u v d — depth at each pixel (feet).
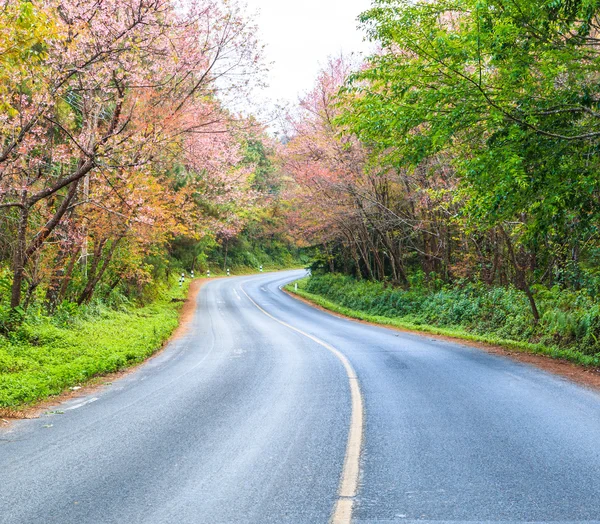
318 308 112.37
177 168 71.10
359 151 79.87
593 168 32.27
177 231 65.00
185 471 16.02
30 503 13.57
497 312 62.90
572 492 13.94
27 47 28.37
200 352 50.67
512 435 19.51
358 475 15.46
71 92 47.16
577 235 40.96
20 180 47.78
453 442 18.71
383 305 94.63
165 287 136.56
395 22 33.32
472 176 35.12
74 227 56.90
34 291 56.49
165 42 48.88
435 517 12.48
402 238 96.43
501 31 28.45
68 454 18.01
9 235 57.41
